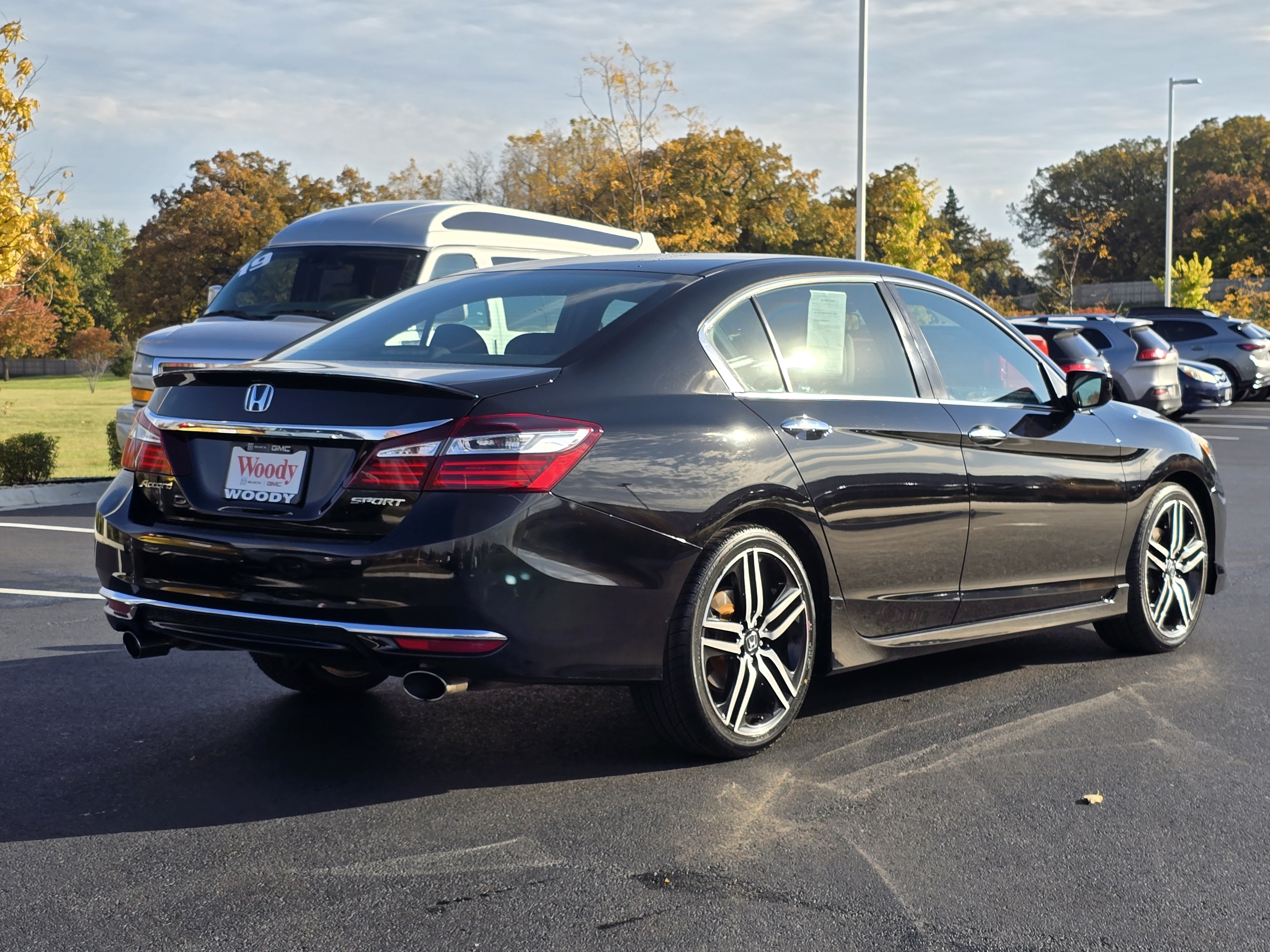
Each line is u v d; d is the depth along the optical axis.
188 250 57.50
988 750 4.20
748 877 3.13
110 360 92.19
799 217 51.66
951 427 4.66
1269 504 11.16
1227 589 7.14
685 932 2.82
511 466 3.51
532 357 3.89
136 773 3.95
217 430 3.78
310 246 11.03
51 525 9.88
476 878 3.13
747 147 49.59
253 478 3.73
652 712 3.93
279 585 3.59
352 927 2.85
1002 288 113.50
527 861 3.24
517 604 3.50
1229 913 2.93
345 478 3.57
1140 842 3.38
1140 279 103.38
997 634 4.93
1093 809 3.64
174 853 3.29
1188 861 3.25
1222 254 86.69
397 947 2.75
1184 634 5.71
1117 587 5.44
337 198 59.53
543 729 4.45
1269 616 6.43
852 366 4.50
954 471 4.62
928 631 4.68
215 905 2.97
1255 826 3.51
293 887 3.08
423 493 3.49
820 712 4.68
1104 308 47.81
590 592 3.61
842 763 4.06
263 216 57.53
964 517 4.67
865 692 4.97
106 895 3.03
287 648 3.62
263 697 4.86
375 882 3.10
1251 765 4.04
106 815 3.58
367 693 4.96
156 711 4.65
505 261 11.51
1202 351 25.67
